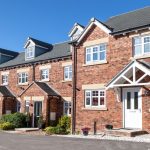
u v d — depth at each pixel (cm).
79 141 1678
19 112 3077
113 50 2192
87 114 2305
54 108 2875
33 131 2527
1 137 2006
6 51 3897
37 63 3200
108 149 1354
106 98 2195
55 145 1534
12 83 3491
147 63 1961
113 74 2173
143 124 1966
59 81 2948
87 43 2373
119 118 2100
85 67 2367
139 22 2142
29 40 3409
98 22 2292
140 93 2006
